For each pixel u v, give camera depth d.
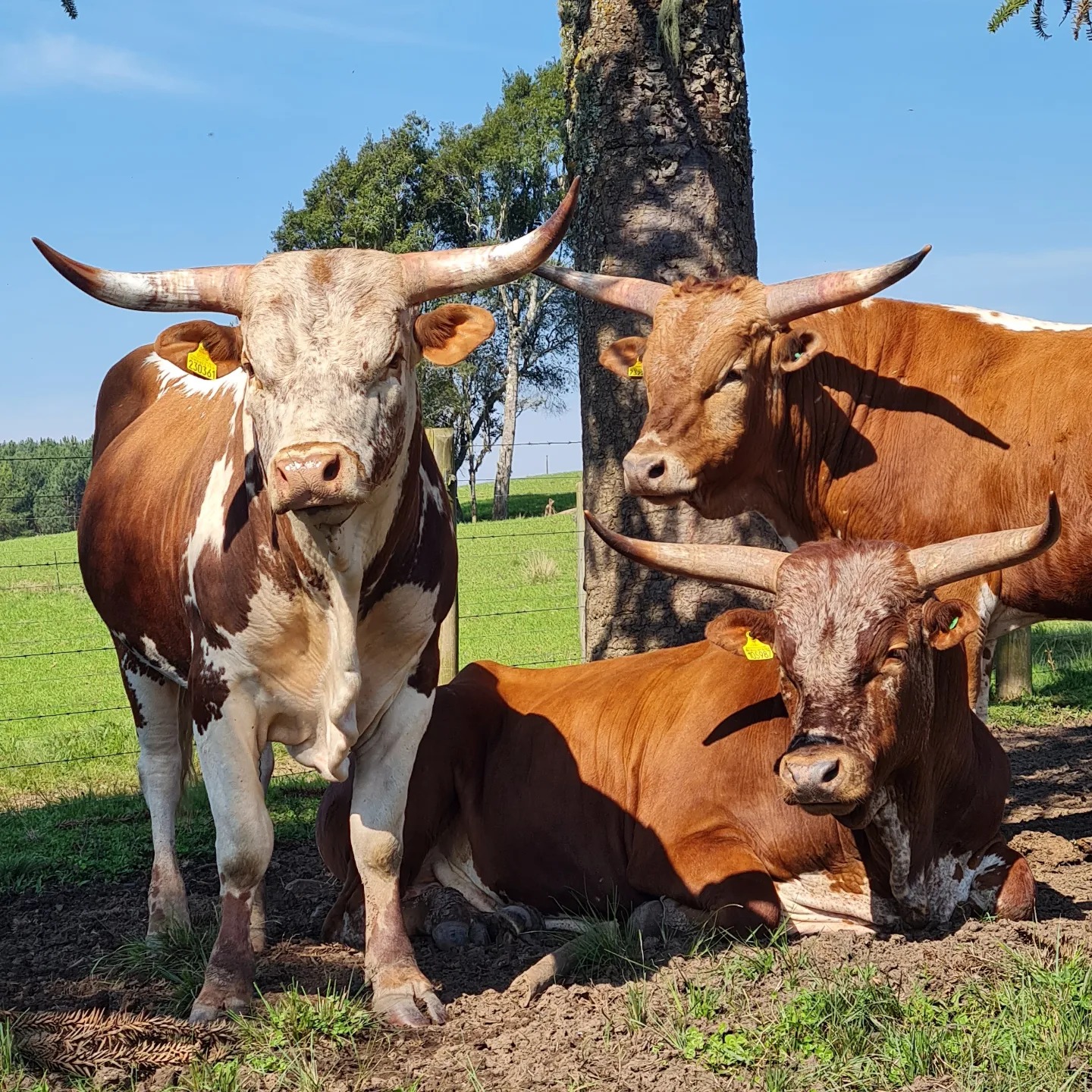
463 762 5.57
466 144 51.81
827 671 4.16
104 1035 3.75
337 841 5.27
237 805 4.25
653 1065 3.51
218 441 4.67
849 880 4.71
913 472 5.72
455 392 55.22
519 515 51.31
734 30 7.30
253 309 3.85
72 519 47.75
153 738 5.54
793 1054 3.49
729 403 5.64
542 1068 3.53
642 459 5.54
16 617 22.34
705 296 5.73
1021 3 6.70
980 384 5.66
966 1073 3.33
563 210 3.94
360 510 4.04
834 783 3.96
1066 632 14.16
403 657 4.49
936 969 3.96
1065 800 7.12
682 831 4.94
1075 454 5.34
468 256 4.02
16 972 4.83
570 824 5.30
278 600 4.17
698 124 7.18
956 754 4.67
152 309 4.05
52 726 12.52
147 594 5.12
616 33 7.18
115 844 6.68
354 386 3.78
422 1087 3.51
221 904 4.32
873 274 5.45
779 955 4.20
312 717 4.41
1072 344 5.56
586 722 5.46
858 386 5.86
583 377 7.48
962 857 4.84
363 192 51.22
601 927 4.63
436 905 5.23
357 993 4.34
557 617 18.77
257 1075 3.62
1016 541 4.21
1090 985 3.72
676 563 4.68
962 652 4.71
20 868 6.25
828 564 4.34
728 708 5.09
